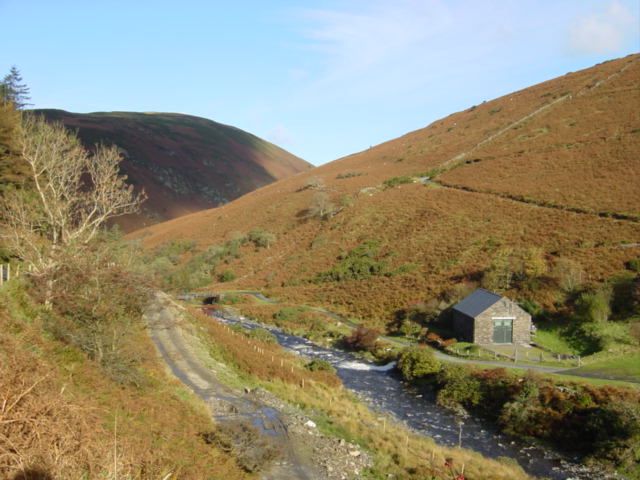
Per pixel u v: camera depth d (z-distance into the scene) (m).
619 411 24.59
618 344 36.06
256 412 22.53
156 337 31.44
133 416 15.52
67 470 9.68
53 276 20.53
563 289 45.72
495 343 41.44
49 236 29.67
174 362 27.88
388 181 96.75
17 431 9.73
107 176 28.16
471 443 25.50
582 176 71.12
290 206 101.00
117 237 31.94
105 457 10.74
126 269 21.56
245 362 31.89
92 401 14.24
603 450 23.48
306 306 61.34
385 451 20.98
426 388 34.75
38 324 17.88
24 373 11.70
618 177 67.19
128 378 18.59
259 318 58.44
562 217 60.81
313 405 26.20
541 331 42.28
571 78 126.88
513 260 52.53
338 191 99.75
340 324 52.91
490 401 30.23
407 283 58.25
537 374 31.31
